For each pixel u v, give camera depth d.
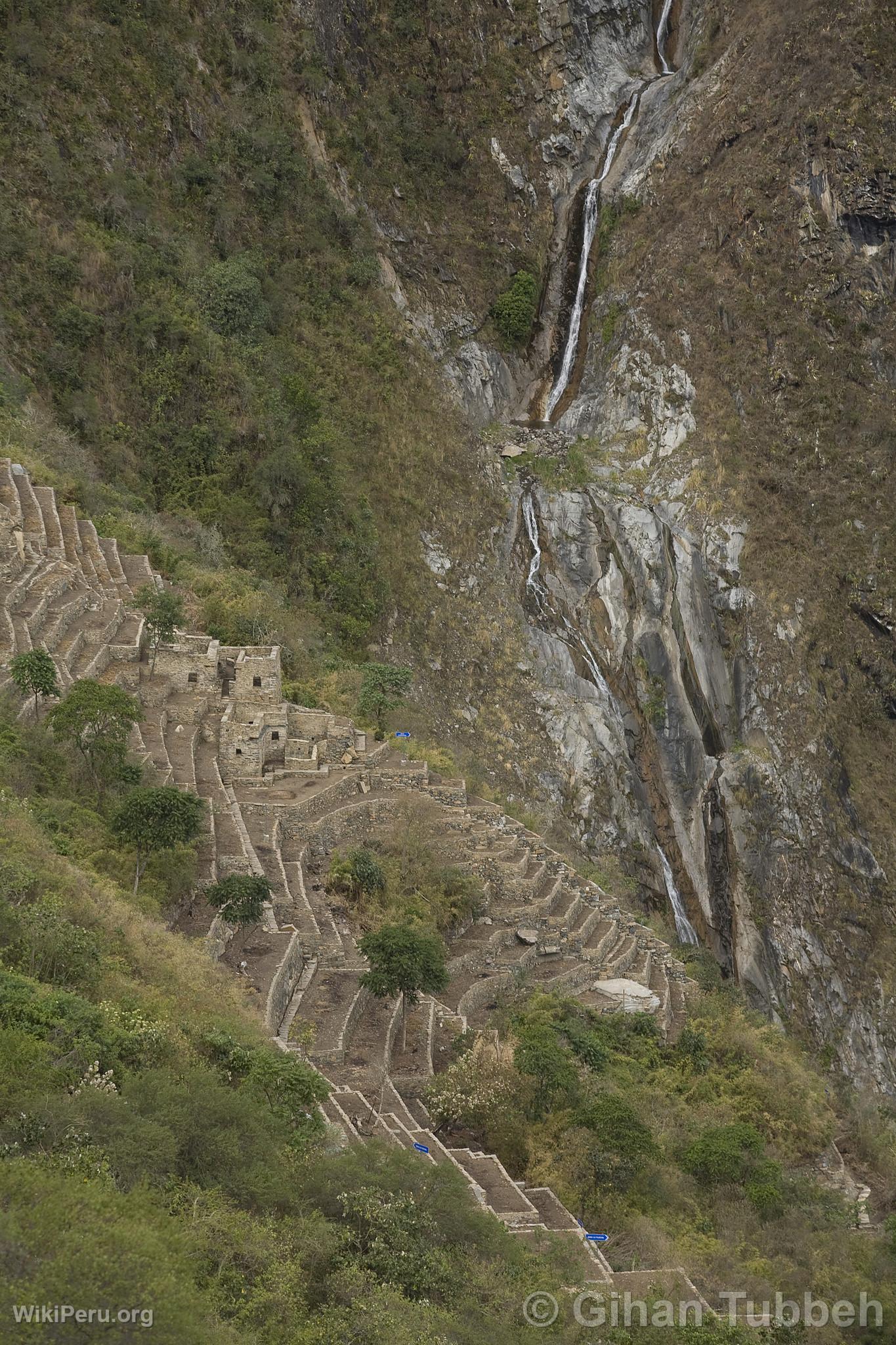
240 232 84.75
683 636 88.38
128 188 77.19
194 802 34.56
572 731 81.50
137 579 54.88
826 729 86.44
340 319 89.00
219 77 88.50
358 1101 29.20
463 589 84.75
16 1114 19.52
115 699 36.53
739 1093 44.50
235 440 74.12
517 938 45.06
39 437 63.16
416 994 36.31
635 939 50.38
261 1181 21.50
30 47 76.19
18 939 24.89
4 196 71.50
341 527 77.06
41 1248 15.96
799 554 90.75
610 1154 33.72
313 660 60.66
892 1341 31.44
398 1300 20.52
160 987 27.38
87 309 71.88
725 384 95.81
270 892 36.06
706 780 85.00
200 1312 17.16
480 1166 31.14
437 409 92.12
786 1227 35.22
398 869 43.34
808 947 80.00
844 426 94.62
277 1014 31.95
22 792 32.88
